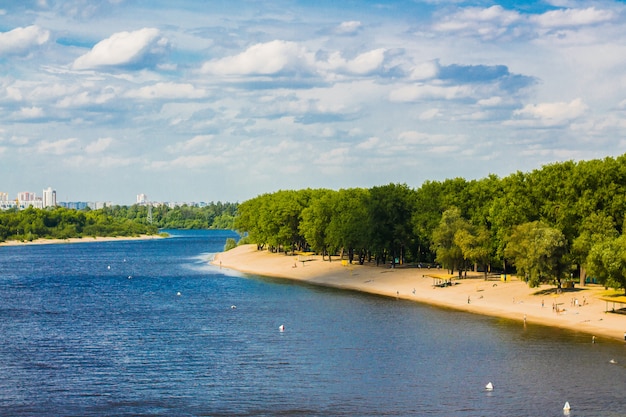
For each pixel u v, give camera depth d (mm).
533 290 165875
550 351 111625
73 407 87750
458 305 162000
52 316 159875
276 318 150875
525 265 157875
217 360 111000
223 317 154125
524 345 116188
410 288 195500
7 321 152500
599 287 163625
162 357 113688
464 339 122562
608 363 103688
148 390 94750
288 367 106062
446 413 83875
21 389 95562
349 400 89062
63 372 104500
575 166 177750
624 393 90000
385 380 97938
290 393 92562
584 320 133750
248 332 134500
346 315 152750
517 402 87312
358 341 123438
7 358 113750
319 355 113375
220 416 83750
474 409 85062
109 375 102438
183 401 89750
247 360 110750
